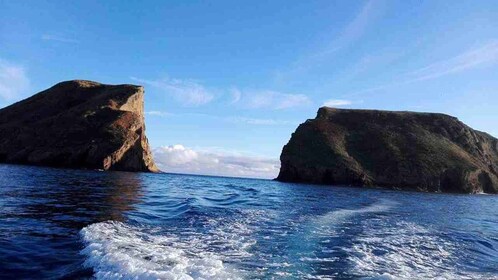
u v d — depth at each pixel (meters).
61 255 8.16
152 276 6.50
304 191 44.69
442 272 8.86
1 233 9.87
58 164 76.31
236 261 8.38
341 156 90.94
